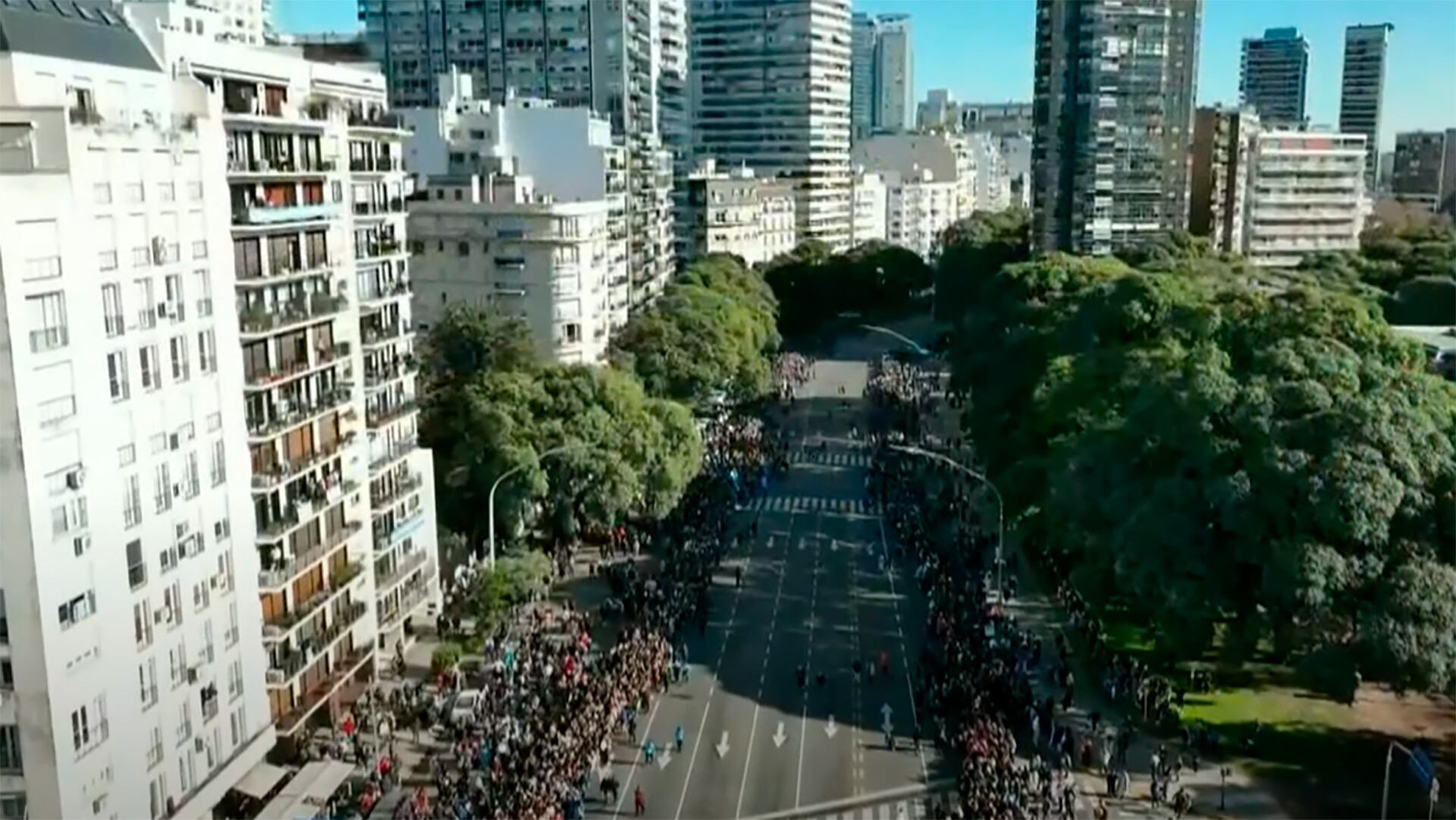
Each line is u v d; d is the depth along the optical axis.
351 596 78.62
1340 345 82.94
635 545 109.50
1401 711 77.69
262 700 67.31
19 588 49.69
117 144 54.84
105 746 53.78
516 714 73.69
